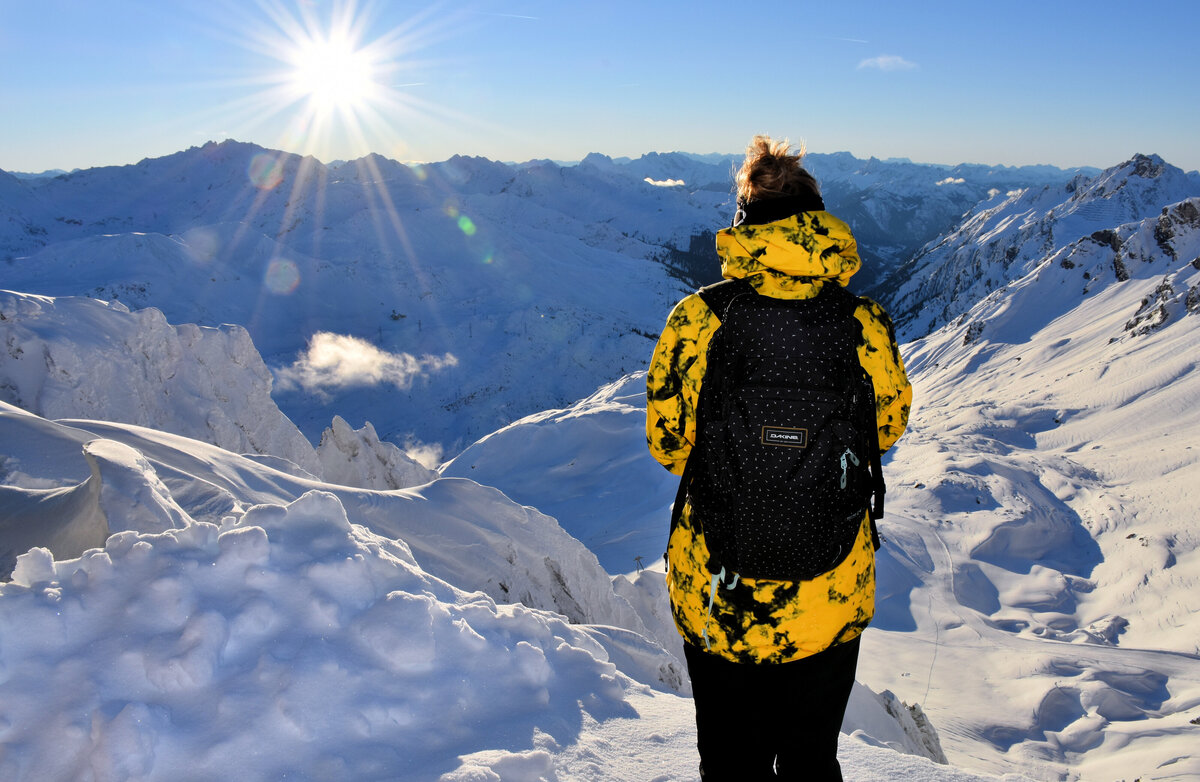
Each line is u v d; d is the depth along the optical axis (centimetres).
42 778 204
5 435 711
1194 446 8094
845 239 186
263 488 779
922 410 13612
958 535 6644
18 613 234
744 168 197
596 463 7706
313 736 223
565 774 234
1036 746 3403
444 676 258
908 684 4141
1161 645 4712
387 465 2266
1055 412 10900
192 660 227
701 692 206
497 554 655
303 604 259
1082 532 6838
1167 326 12594
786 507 179
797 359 182
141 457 480
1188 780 2758
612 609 711
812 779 203
